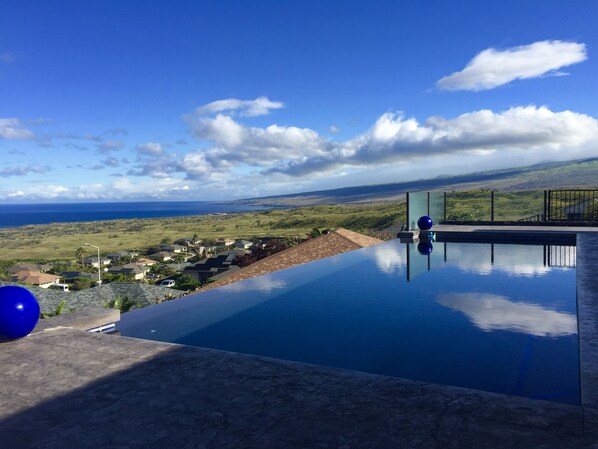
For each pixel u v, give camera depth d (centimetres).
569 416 182
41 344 317
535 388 294
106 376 251
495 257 912
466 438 167
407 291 633
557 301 540
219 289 716
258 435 177
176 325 502
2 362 281
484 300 556
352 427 180
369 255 1015
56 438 183
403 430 175
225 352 290
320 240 1579
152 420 195
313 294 652
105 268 12419
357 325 472
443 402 201
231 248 14788
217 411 200
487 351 371
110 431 187
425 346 392
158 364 268
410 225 1259
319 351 395
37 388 238
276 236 16562
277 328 477
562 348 372
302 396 213
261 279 797
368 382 229
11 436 186
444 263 861
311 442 169
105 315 419
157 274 10956
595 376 215
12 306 316
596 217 1288
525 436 166
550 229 1209
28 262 13750
